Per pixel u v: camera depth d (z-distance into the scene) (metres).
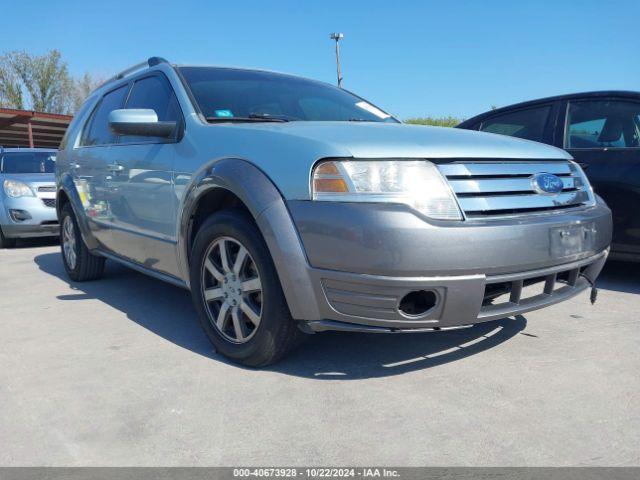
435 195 2.46
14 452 2.11
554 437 2.15
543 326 3.48
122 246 4.16
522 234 2.53
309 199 2.50
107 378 2.78
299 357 3.02
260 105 3.64
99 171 4.36
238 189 2.71
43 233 7.77
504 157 2.73
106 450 2.11
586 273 3.07
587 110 4.73
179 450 2.10
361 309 2.45
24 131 23.98
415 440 2.14
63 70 43.75
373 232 2.35
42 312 4.07
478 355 3.00
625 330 3.39
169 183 3.33
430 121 17.61
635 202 4.25
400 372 2.79
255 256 2.70
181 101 3.51
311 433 2.21
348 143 2.54
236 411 2.40
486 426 2.24
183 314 3.95
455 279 2.39
